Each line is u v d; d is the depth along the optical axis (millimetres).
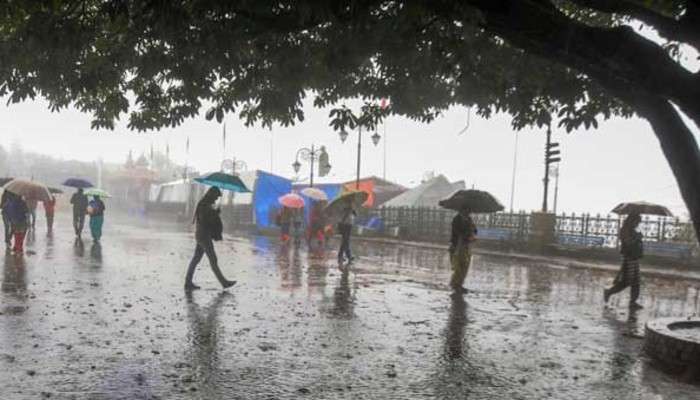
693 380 5820
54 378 5207
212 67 6547
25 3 4977
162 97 7539
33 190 15375
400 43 5406
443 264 17750
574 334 7938
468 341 7273
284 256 18422
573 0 3930
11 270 12219
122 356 6004
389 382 5484
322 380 5469
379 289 11641
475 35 5777
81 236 23359
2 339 6484
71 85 6605
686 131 4074
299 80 6891
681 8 4758
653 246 18891
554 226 22172
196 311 8555
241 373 5594
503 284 13305
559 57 4164
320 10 4242
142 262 14883
